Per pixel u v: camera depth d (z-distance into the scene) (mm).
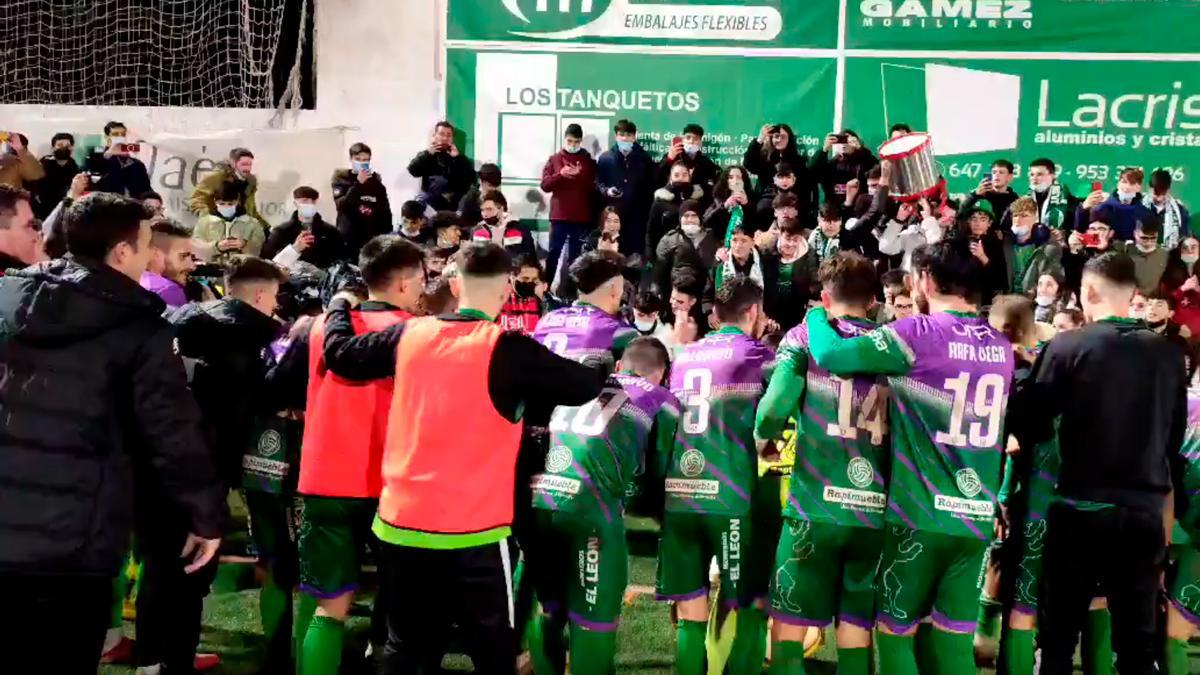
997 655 4473
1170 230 8914
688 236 8609
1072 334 3607
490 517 3109
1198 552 3975
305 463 3836
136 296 2932
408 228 8344
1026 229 8461
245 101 10438
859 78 9758
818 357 3500
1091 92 9586
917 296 3922
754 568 4133
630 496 4285
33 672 2805
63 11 10516
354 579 3906
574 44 9867
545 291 7988
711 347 3992
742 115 9844
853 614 3633
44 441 2799
